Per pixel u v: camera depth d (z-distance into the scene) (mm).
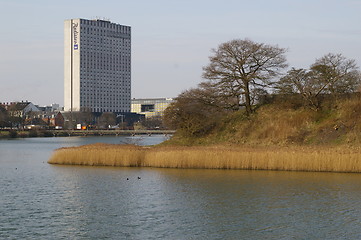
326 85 94812
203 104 96625
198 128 95938
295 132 87062
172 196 54312
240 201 51594
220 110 99562
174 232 40312
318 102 93938
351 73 96125
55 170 74938
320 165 70375
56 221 43500
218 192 56219
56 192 56719
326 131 84312
